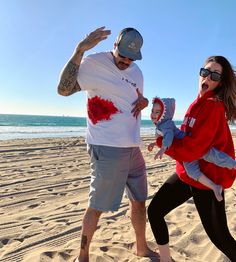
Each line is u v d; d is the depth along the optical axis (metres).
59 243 4.82
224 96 3.60
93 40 3.61
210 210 3.53
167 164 11.91
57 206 6.70
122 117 3.87
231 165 3.41
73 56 3.69
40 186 8.39
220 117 3.48
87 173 10.19
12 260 4.31
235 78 3.59
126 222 5.65
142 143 4.18
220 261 4.29
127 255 4.37
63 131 39.38
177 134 3.65
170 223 5.52
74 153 15.15
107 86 3.84
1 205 6.77
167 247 3.97
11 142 20.17
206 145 3.45
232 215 5.86
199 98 3.64
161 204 3.89
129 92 3.93
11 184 8.59
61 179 9.24
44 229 5.37
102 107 3.88
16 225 5.55
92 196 3.92
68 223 5.64
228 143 3.60
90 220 3.92
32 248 4.66
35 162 12.30
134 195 4.21
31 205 6.76
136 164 4.13
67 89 3.80
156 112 3.70
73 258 4.25
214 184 3.45
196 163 3.56
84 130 43.25
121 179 3.92
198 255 4.48
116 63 3.89
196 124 3.49
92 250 4.43
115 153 3.84
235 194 7.18
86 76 3.83
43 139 23.16
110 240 4.82
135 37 3.72
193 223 5.52
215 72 3.53
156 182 8.79
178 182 3.82
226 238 3.51
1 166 11.28
